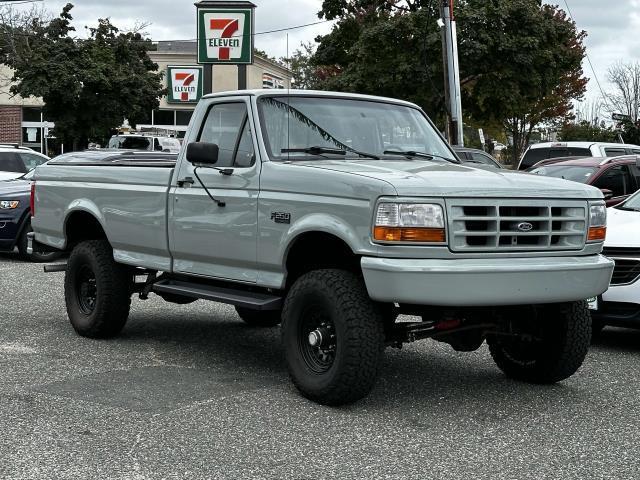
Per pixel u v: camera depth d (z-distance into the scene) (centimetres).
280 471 462
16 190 1395
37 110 4928
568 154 1845
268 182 618
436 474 462
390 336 600
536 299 560
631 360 760
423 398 614
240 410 573
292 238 592
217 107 688
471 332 622
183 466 468
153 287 738
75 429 529
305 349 597
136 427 534
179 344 787
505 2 2969
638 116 5241
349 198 559
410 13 3012
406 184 542
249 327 880
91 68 3472
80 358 721
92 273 798
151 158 948
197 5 2648
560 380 654
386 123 694
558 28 3102
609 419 572
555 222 584
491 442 518
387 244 538
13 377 652
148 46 3762
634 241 773
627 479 461
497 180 575
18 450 490
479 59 2967
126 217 748
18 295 1050
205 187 667
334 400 573
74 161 834
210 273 679
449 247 543
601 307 786
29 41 3650
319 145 654
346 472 462
